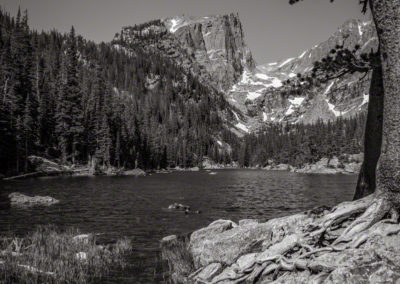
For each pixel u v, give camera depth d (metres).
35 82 94.25
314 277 6.78
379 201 7.81
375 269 6.16
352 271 6.17
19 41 106.19
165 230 19.62
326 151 122.50
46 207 28.16
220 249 10.87
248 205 32.25
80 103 91.75
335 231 8.52
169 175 95.19
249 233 10.77
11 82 78.25
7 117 63.09
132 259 12.85
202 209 29.34
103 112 90.25
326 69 10.78
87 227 20.22
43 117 80.12
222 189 49.72
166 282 10.18
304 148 136.38
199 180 71.56
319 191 46.81
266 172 122.75
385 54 7.97
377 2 8.04
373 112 10.63
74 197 36.12
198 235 12.98
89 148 88.38
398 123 7.62
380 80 10.42
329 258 7.10
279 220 10.81
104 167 87.19
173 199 36.31
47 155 77.44
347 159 119.56
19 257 11.28
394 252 6.53
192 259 11.88
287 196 40.28
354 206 8.55
